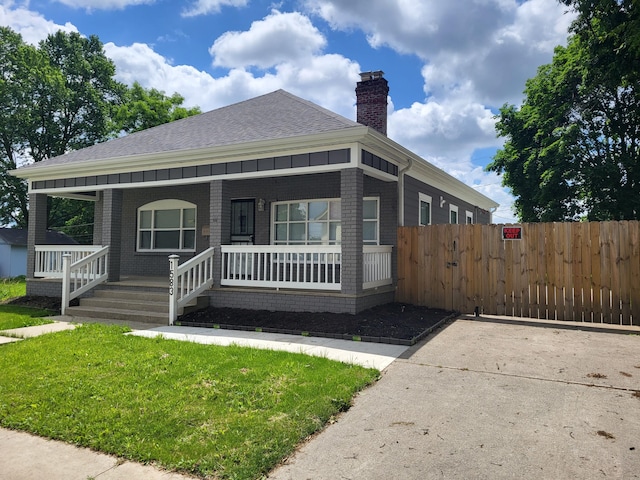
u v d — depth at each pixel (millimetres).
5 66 28719
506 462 3150
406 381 4914
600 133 16766
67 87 31344
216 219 10008
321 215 11469
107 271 11227
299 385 4672
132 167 11102
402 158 10414
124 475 3102
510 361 5715
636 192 15375
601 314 8359
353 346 6555
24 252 28938
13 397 4508
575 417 3902
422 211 12906
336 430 3729
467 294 9602
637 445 3375
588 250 8523
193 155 10055
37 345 6574
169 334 7582
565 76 15820
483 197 18672
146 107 31047
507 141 21031
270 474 3057
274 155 9391
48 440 3678
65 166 11633
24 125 28703
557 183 16359
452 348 6422
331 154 8812
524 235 9102
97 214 14875
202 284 9648
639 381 4879
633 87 13547
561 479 2924
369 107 12367
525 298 9047
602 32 12234
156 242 13922
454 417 3932
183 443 3469
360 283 8711
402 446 3418
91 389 4684
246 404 4238
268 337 7273
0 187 29453
